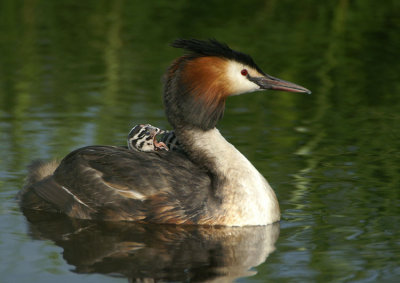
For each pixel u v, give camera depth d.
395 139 16.33
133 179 11.87
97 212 11.98
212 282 9.23
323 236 10.93
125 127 16.77
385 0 31.27
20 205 12.53
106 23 28.14
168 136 14.34
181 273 9.53
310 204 12.38
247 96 20.47
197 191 11.73
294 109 18.98
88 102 18.98
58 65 22.86
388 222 11.45
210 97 12.19
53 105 18.67
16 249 10.41
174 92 12.25
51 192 12.38
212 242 10.84
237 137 16.31
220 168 11.97
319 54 24.33
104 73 22.05
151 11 29.77
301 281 9.21
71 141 15.62
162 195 11.72
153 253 10.30
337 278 9.28
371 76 22.20
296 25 27.95
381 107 19.16
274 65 22.78
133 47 24.97
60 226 11.60
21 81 21.03
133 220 11.87
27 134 16.17
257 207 11.71
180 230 11.43
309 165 14.46
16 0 31.19
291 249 10.43
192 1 31.39
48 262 9.91
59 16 29.33
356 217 11.72
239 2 31.14
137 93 19.94
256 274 9.48
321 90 20.75
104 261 9.98
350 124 17.58
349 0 30.64
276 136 16.48
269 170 14.12
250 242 10.80
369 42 25.98
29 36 26.44
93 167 12.21
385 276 9.33
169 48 24.91
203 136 12.28
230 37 25.73
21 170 13.88
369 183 13.38
